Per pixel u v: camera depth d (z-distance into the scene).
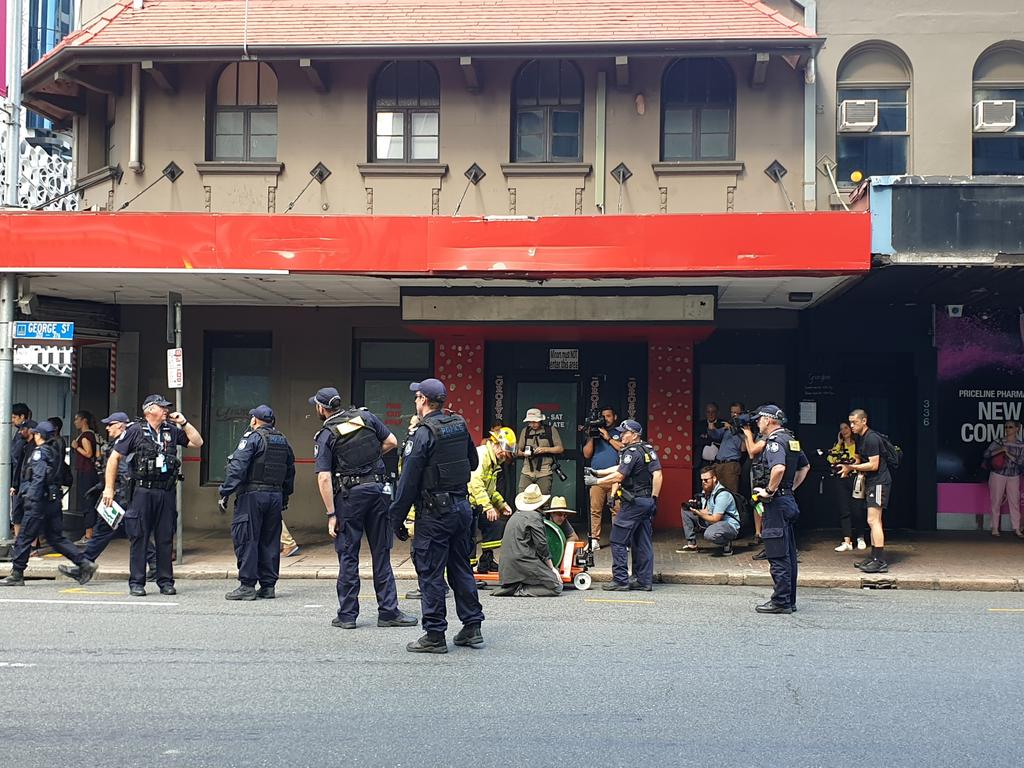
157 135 14.75
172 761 5.12
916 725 5.80
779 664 7.25
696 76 14.36
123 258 12.34
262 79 14.83
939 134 14.12
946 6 14.23
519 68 14.55
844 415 15.37
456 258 12.12
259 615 9.16
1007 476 14.62
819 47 13.38
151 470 10.38
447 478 7.50
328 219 12.23
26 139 23.41
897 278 12.56
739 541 13.96
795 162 14.11
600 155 14.23
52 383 28.28
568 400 15.75
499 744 5.41
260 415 10.28
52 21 30.42
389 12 14.77
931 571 11.86
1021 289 13.34
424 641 7.53
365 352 15.92
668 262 11.87
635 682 6.69
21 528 11.21
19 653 7.52
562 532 11.06
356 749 5.31
